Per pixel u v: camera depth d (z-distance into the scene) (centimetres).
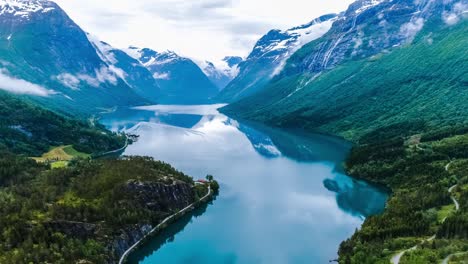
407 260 18038
